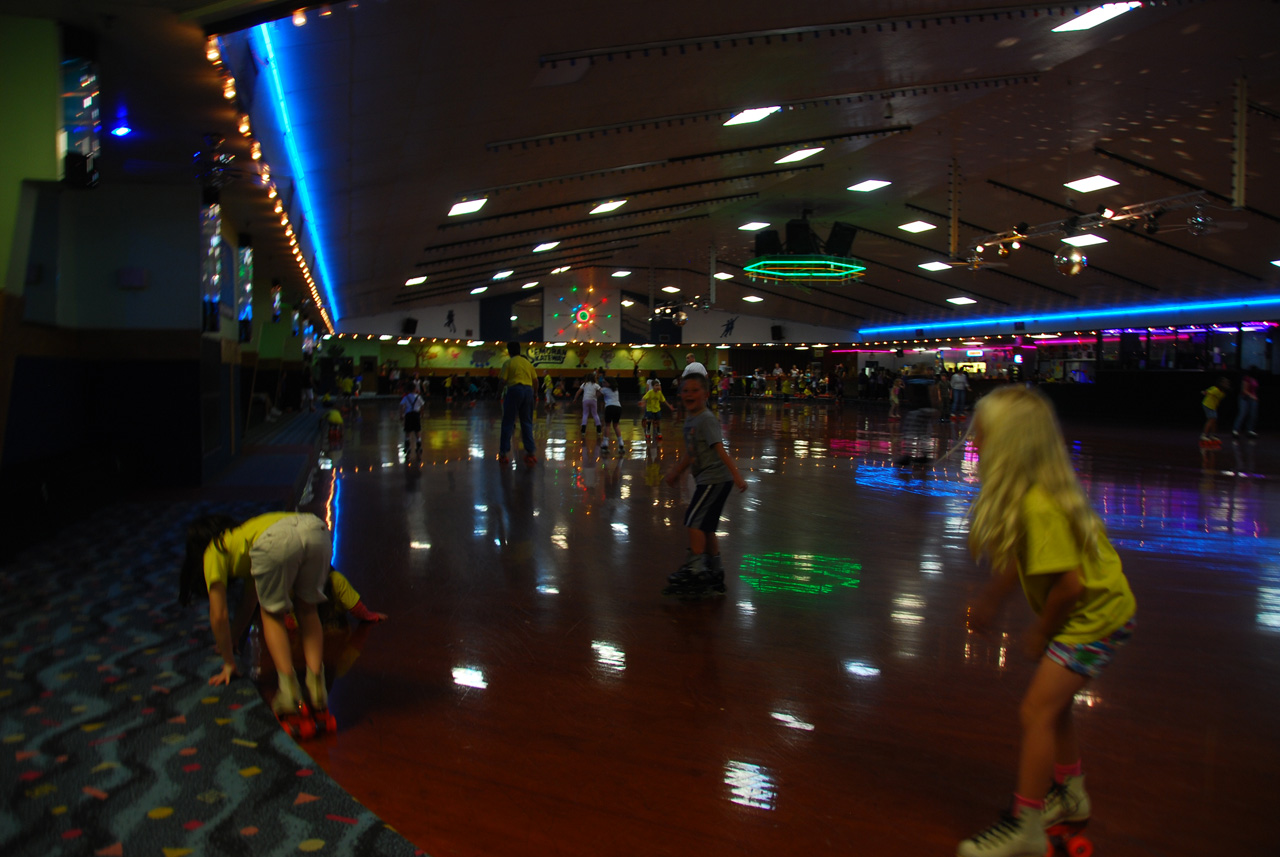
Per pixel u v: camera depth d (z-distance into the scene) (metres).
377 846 2.12
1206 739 2.96
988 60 9.96
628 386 44.22
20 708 2.88
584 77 8.24
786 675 3.55
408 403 12.27
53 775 2.43
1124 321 26.33
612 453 13.18
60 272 7.11
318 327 27.62
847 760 2.76
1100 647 2.09
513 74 7.77
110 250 7.55
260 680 3.29
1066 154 15.31
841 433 17.91
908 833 2.32
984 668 3.65
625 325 41.53
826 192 18.81
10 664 3.27
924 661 3.73
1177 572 5.47
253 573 2.93
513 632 4.11
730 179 15.91
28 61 4.09
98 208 7.49
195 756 2.57
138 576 4.55
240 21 4.07
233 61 4.66
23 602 4.05
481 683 3.43
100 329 7.54
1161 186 16.53
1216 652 3.90
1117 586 2.10
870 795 2.53
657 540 6.37
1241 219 17.62
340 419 15.04
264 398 18.48
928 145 14.70
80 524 5.94
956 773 2.68
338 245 15.21
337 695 3.29
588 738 2.91
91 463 6.47
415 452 12.41
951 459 12.45
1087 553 2.10
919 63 9.67
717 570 4.85
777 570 5.45
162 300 7.66
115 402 7.65
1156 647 3.97
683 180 15.38
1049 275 24.80
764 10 7.21
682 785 2.58
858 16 7.77
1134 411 25.39
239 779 2.44
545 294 39.91
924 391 29.84
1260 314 22.34
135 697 2.99
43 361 6.66
